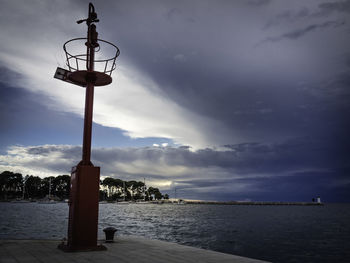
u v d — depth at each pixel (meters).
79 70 7.99
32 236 22.28
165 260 6.14
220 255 6.91
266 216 76.38
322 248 21.73
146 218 56.38
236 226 41.62
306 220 58.59
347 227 41.12
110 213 76.06
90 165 7.91
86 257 6.33
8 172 183.62
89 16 8.65
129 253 7.03
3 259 5.90
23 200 174.50
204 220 54.50
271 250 20.62
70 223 7.75
